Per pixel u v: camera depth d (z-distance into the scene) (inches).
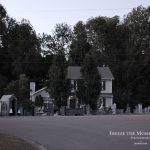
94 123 1366.9
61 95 3063.5
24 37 4670.3
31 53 4463.6
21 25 4726.9
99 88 3159.5
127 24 4670.3
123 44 4594.0
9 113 2596.0
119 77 4330.7
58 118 1632.6
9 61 4458.7
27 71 4389.8
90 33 4753.9
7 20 4699.8
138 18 4611.2
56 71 3088.1
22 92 2952.8
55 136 1072.2
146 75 4227.4
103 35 4645.7
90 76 3144.7
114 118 1612.9
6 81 4106.8
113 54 4495.6
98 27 4685.0
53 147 905.5
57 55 3134.8
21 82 3019.2
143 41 4490.7
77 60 4670.3
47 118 1635.1
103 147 902.4
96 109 3085.6
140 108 3496.6
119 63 4414.4
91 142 972.6
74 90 3363.7
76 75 3654.0
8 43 4591.5
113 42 4628.4
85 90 3139.8
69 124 1342.3
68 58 4781.0
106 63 4456.2
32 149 845.2
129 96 3927.2
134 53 4389.8
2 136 1000.2
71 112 2704.2
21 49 4522.6
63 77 3085.6
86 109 2888.8
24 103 2802.7
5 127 1251.2
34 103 2982.3
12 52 4503.0
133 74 4234.7
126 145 927.0
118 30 4643.2
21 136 1052.5
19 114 2679.6
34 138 1034.7
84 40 4729.3
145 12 4618.6
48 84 3253.0
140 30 4569.4
